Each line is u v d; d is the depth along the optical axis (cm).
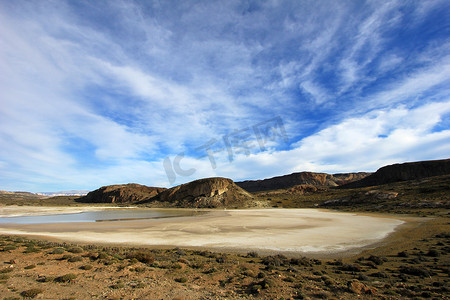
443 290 874
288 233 2672
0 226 3581
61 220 4750
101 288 820
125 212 7450
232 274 1058
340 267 1301
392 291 851
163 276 1005
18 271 997
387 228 2864
